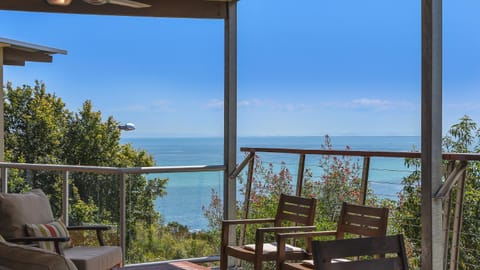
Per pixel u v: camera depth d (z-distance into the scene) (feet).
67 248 14.89
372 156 14.57
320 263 7.32
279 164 18.44
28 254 5.62
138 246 17.89
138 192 17.88
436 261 12.82
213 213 18.92
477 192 14.43
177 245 18.42
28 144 49.39
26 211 14.53
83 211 18.38
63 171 18.74
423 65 13.03
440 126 12.97
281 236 13.07
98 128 52.01
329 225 16.76
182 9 18.84
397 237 7.93
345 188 16.60
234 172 18.89
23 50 26.55
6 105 48.85
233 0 18.86
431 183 12.84
